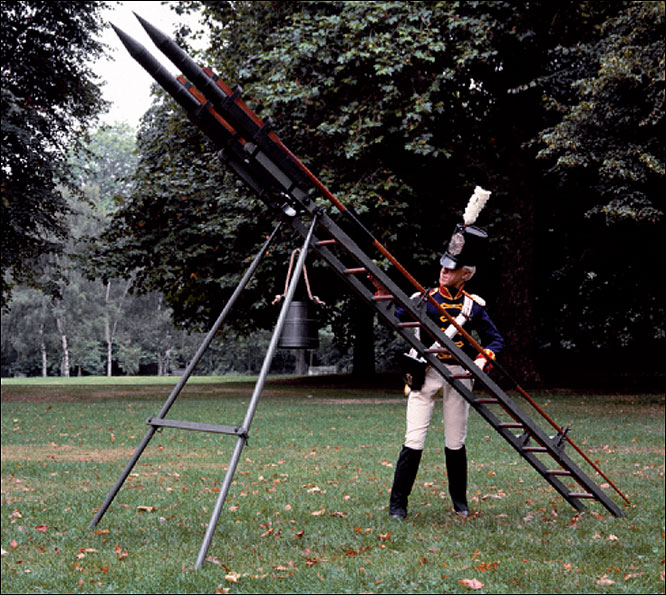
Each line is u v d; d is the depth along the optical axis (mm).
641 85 17500
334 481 7348
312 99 19219
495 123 22625
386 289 5227
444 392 5840
